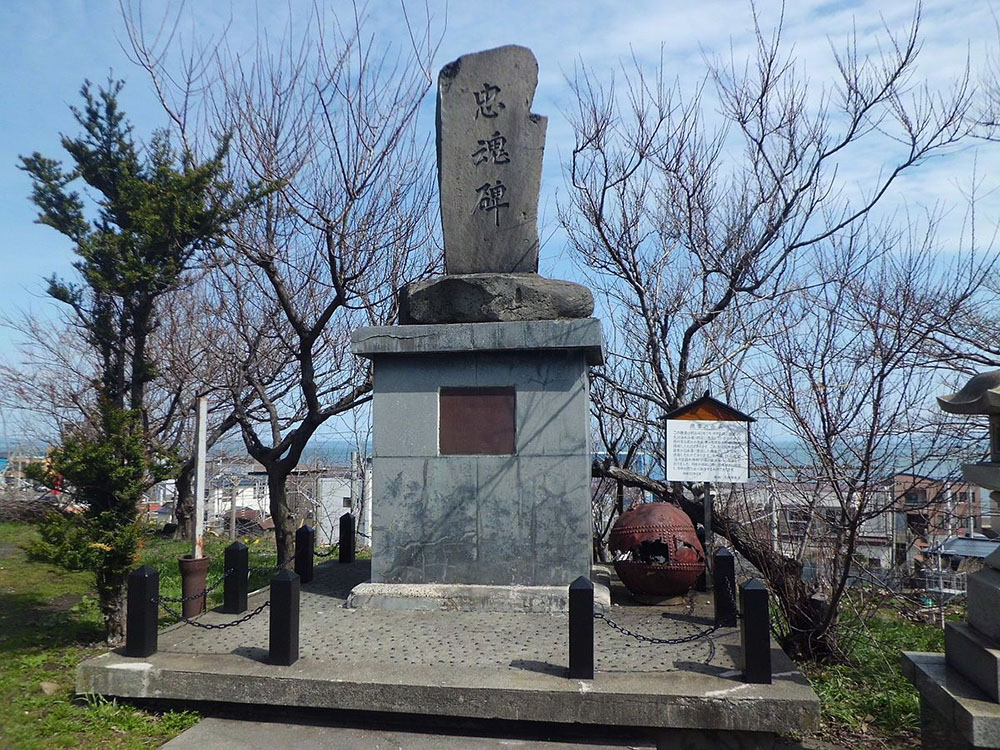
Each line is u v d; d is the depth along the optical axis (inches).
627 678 200.2
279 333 445.7
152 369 294.0
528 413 279.4
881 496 307.6
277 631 213.2
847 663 290.7
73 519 271.0
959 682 181.6
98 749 189.3
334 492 781.3
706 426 292.0
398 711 196.7
